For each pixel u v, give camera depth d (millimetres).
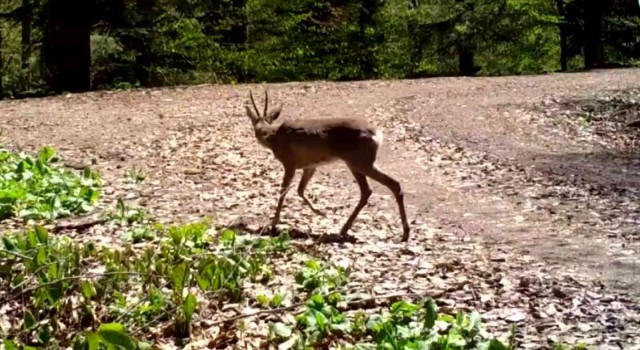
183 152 13273
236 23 29109
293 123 8562
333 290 6559
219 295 6406
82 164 12227
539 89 21234
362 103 18469
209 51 27344
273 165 12391
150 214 9430
